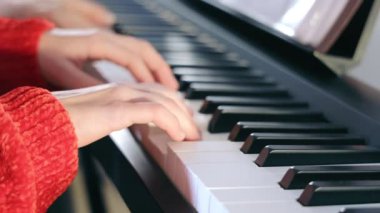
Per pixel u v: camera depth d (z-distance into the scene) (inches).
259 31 35.6
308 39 30.2
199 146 26.2
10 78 35.0
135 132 28.6
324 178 23.8
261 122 27.9
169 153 25.8
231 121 28.0
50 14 40.4
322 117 29.0
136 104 26.8
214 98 29.6
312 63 32.0
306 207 22.7
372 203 23.2
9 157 23.8
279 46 34.3
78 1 41.4
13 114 24.8
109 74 32.6
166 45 37.0
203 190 23.5
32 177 23.9
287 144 26.2
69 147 25.2
